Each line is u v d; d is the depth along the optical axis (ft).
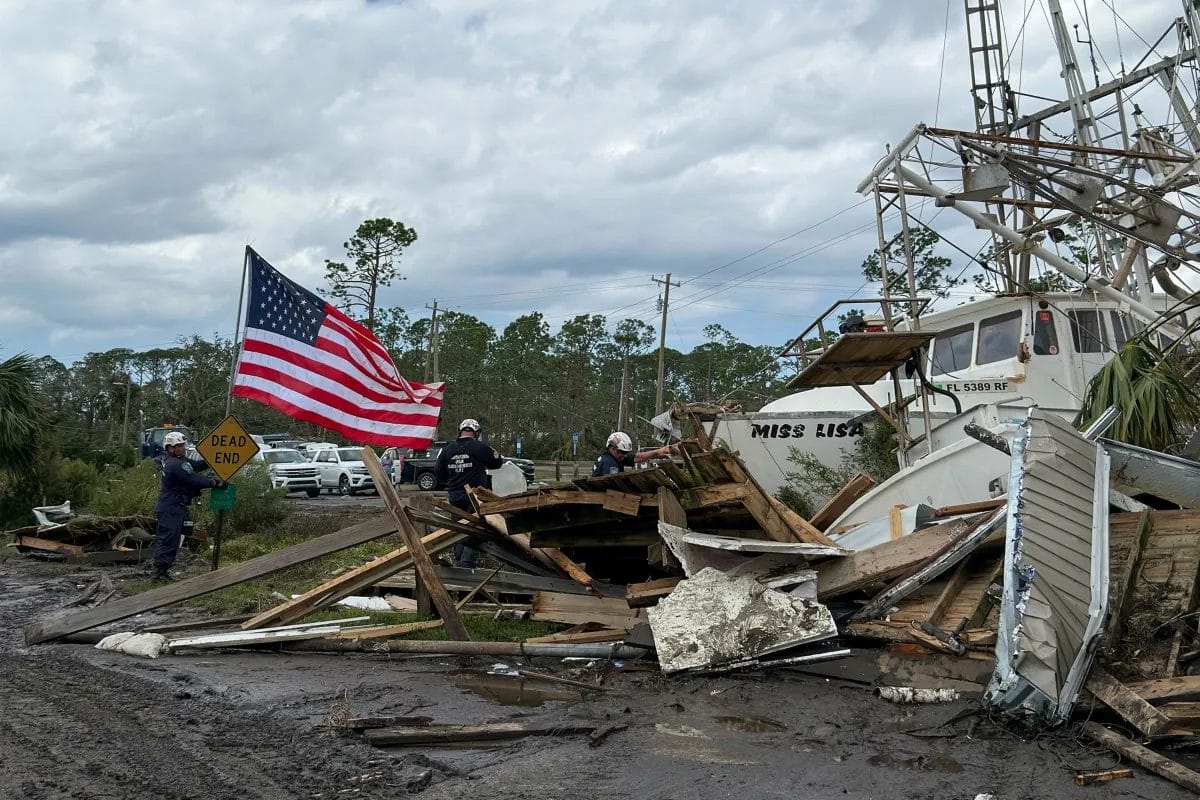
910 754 17.03
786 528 24.34
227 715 20.30
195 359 239.50
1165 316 30.83
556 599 29.17
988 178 36.65
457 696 21.72
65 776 16.15
